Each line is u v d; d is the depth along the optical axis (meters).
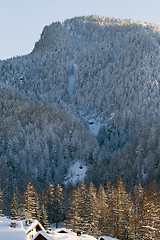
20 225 41.03
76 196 75.06
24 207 71.75
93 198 74.62
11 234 37.25
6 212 85.38
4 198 91.00
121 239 64.62
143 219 62.03
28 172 130.38
